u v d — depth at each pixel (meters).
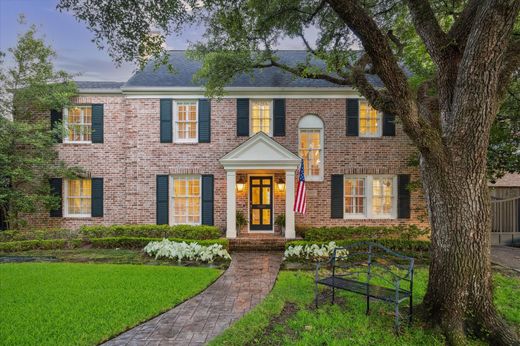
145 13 5.31
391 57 4.04
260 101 11.90
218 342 3.93
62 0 4.83
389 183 11.94
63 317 4.72
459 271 4.19
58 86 10.96
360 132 11.93
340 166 11.73
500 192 11.88
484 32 3.86
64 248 9.98
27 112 11.38
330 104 11.76
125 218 11.77
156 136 11.76
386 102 4.71
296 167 10.62
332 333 4.12
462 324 4.15
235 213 10.64
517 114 8.51
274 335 4.14
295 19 7.41
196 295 5.91
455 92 4.30
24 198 10.73
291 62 13.22
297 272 7.38
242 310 5.21
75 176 11.63
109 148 11.86
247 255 9.40
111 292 5.83
